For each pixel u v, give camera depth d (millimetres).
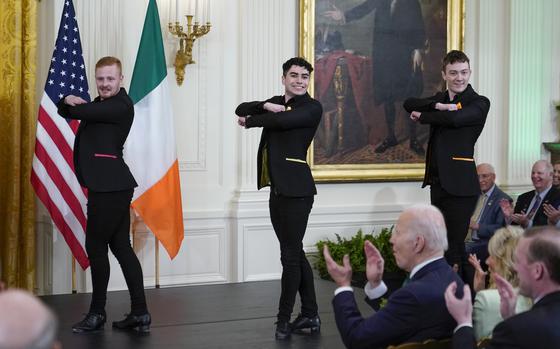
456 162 5148
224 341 4629
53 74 5762
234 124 6738
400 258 2883
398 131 7316
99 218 4652
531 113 7641
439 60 7410
